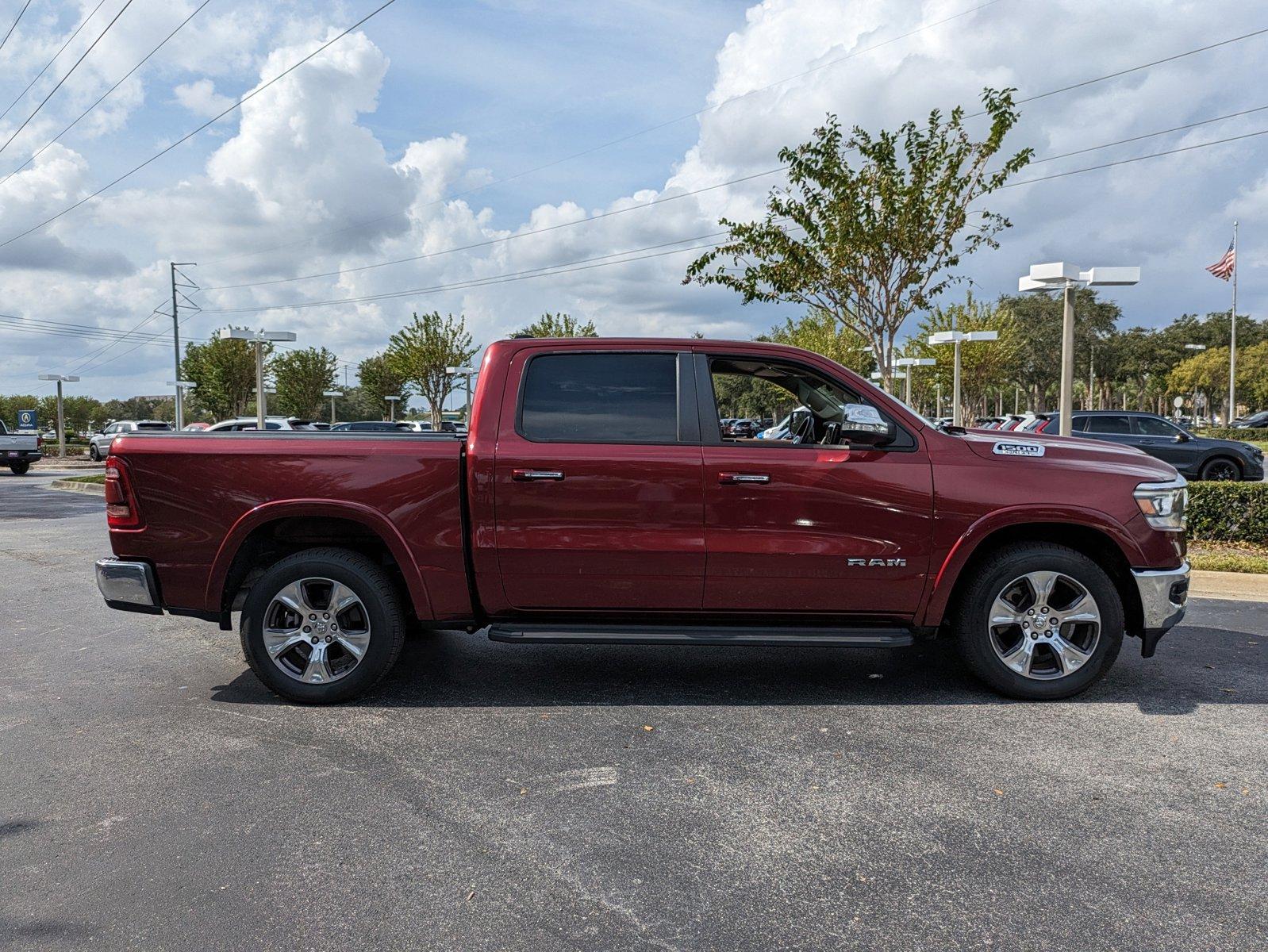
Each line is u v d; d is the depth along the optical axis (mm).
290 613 4430
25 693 4613
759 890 2631
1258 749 3766
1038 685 4371
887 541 4258
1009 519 4242
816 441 5090
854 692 4602
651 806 3219
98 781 3457
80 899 2578
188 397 54562
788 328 36750
